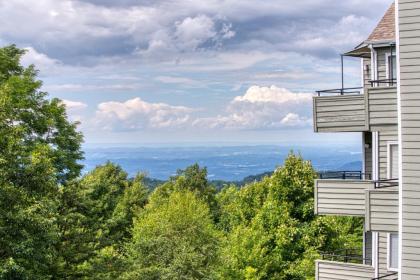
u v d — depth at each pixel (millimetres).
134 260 31953
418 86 14719
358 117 17250
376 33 18062
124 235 51219
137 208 56188
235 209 42750
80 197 23875
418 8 14703
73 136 25438
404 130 14867
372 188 17078
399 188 14938
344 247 35875
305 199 36906
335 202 17688
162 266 32969
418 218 14680
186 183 66625
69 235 22891
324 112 17859
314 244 35312
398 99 14945
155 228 37750
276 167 37938
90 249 23531
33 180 17250
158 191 62656
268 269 35000
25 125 23172
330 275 18906
